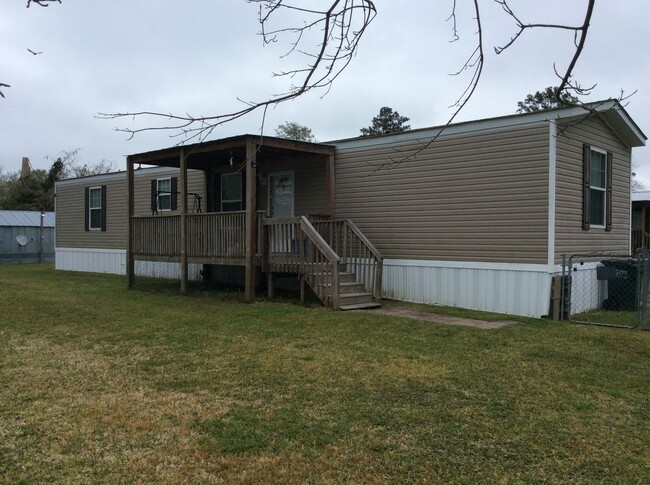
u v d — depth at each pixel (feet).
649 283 27.63
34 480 9.68
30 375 16.01
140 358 17.97
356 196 33.01
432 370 16.39
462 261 28.35
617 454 10.68
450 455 10.61
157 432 11.75
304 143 31.76
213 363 17.26
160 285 39.17
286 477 9.77
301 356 18.07
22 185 112.68
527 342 20.15
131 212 38.19
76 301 31.32
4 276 48.85
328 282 28.22
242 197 39.55
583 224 27.81
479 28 9.30
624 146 32.78
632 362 17.48
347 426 12.01
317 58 9.51
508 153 26.58
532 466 10.17
